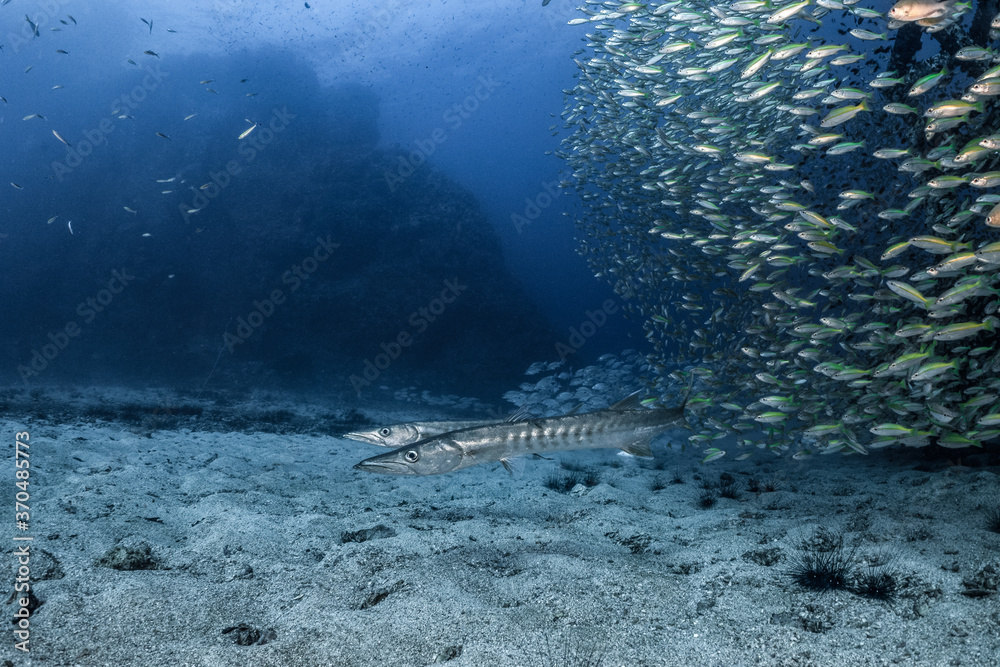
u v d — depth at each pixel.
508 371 33.47
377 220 34.81
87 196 32.75
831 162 7.91
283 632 2.85
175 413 15.39
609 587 3.35
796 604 3.13
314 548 4.27
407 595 3.18
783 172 7.61
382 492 6.57
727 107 7.86
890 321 6.36
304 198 34.38
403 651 2.69
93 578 3.34
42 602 3.01
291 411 19.42
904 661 2.53
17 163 33.28
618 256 10.47
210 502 5.28
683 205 8.28
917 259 7.16
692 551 4.12
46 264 31.27
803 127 5.75
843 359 6.19
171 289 31.53
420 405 26.53
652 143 8.91
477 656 2.59
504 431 3.41
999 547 3.84
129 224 32.03
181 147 34.03
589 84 9.70
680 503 6.23
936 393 5.19
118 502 5.07
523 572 3.62
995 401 5.09
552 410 13.04
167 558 3.88
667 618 3.03
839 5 5.11
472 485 7.12
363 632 2.80
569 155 10.66
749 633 2.84
